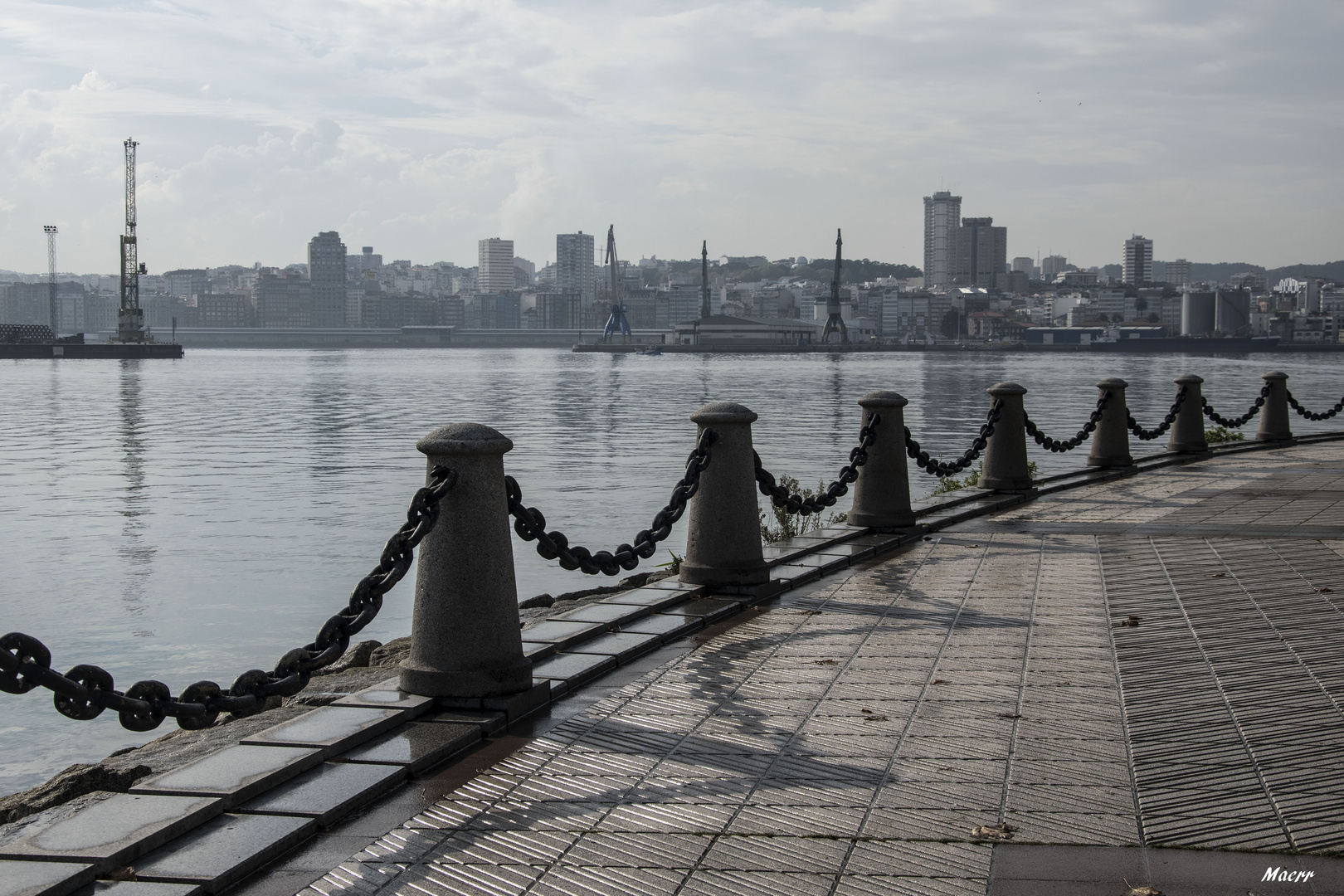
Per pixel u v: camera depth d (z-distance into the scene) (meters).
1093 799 4.71
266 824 4.47
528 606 11.45
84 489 27.34
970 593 9.13
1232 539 11.34
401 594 15.62
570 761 5.35
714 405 9.23
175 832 4.32
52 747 9.41
